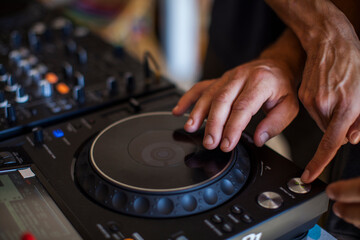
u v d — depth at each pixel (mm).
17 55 1138
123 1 2145
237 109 718
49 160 734
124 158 694
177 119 820
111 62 1140
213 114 726
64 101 931
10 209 614
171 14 2420
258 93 743
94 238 568
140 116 831
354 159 831
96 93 964
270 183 670
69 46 1170
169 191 619
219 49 1394
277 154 749
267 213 607
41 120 854
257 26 1227
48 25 1394
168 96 982
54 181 682
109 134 764
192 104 836
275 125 764
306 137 891
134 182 638
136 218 604
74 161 733
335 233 796
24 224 589
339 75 704
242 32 1304
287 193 647
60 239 568
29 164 720
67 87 996
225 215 606
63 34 1296
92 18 2047
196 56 2479
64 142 785
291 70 870
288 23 861
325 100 697
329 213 792
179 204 612
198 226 587
